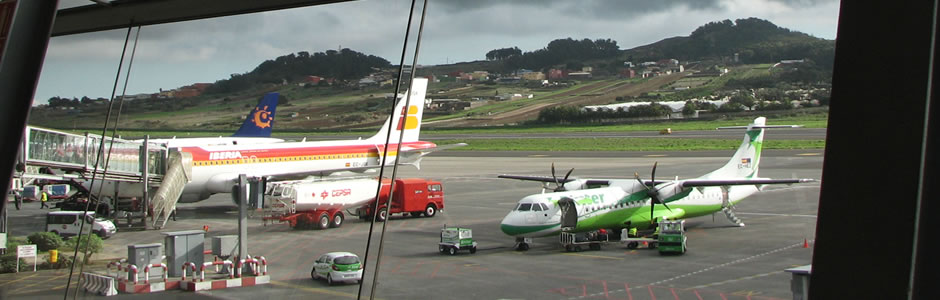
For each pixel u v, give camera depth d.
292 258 27.98
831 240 7.71
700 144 94.62
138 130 101.00
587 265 25.88
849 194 7.62
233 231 35.84
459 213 44.28
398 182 41.62
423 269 25.56
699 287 21.42
